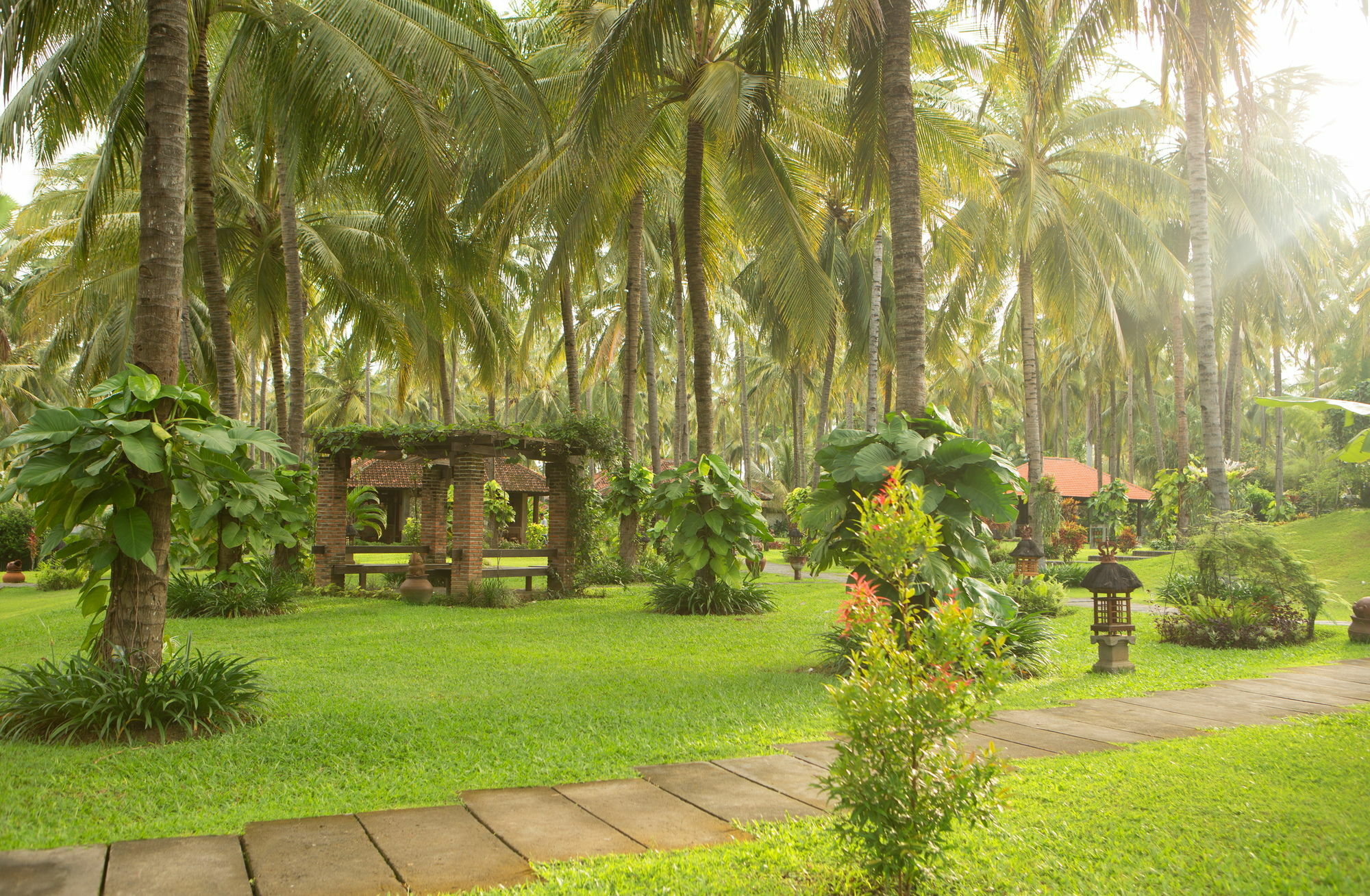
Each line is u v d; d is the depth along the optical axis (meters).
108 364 23.53
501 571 16.69
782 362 30.78
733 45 14.52
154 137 6.80
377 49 10.97
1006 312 33.97
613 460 18.23
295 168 14.67
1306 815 4.48
